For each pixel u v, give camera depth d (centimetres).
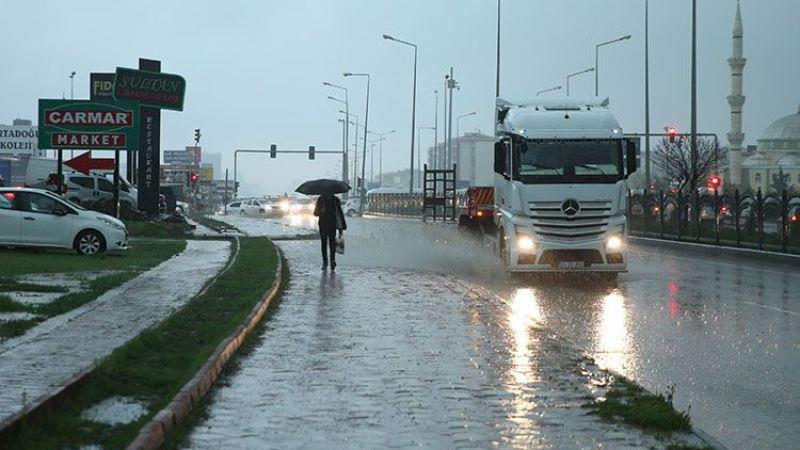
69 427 705
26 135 9481
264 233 4528
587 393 920
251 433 767
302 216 8919
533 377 1002
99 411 774
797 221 3034
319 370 1041
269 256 2664
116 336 1162
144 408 787
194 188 8800
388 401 888
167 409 764
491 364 1077
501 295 1875
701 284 2133
